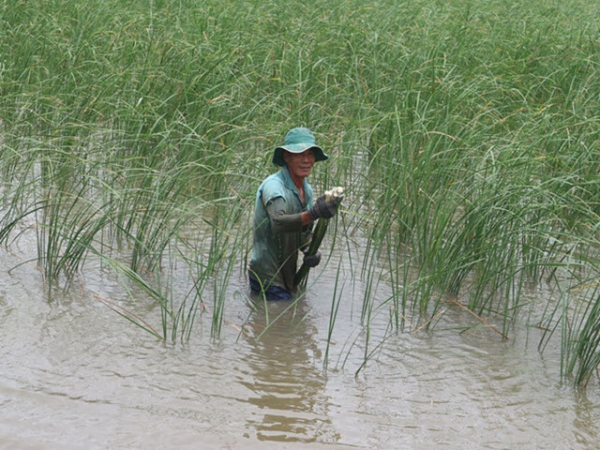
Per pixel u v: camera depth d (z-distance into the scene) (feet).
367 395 16.53
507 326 20.52
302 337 19.17
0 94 33.01
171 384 16.46
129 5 43.09
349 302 21.38
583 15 50.72
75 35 36.86
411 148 26.48
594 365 17.40
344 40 38.37
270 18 41.06
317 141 28.96
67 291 20.80
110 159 26.55
